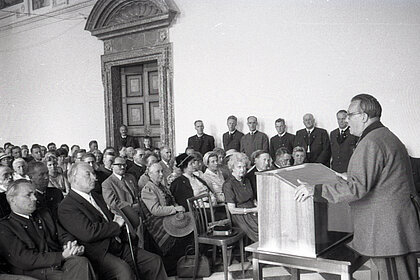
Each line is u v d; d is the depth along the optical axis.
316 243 2.30
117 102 10.84
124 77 10.87
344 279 2.23
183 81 9.40
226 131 8.86
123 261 3.35
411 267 2.42
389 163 2.32
